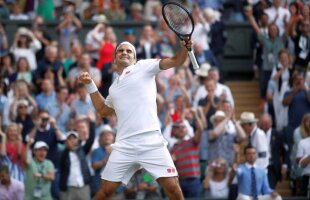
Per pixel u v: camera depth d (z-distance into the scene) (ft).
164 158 81.61
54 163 130.93
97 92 86.33
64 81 154.92
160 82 148.56
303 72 157.38
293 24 160.15
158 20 178.60
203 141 138.51
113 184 82.38
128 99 82.28
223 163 131.64
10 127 126.31
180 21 79.46
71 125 138.00
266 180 122.83
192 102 151.94
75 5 177.06
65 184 126.21
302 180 131.75
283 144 138.82
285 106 144.77
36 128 131.44
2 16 180.14
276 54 159.33
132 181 130.41
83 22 177.47
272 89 149.18
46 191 124.77
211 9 168.45
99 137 131.03
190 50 79.00
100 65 157.28
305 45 158.20
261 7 168.55
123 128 82.43
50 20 177.68
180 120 133.59
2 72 155.74
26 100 141.49
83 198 126.93
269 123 136.67
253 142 132.26
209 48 165.99
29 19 178.50
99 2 182.60
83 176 126.93
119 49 84.12
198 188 130.21
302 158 129.90
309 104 143.02
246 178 122.21
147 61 82.89
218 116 135.03
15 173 125.39
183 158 130.00
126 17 193.77
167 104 142.10
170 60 81.15
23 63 154.30
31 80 154.81
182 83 149.07
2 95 145.89
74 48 160.25
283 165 138.00
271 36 160.15
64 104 143.33
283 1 168.25
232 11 186.50
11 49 164.86
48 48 156.25
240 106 167.02
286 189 141.28
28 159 124.67
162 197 132.98
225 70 182.60
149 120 81.97
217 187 131.23
